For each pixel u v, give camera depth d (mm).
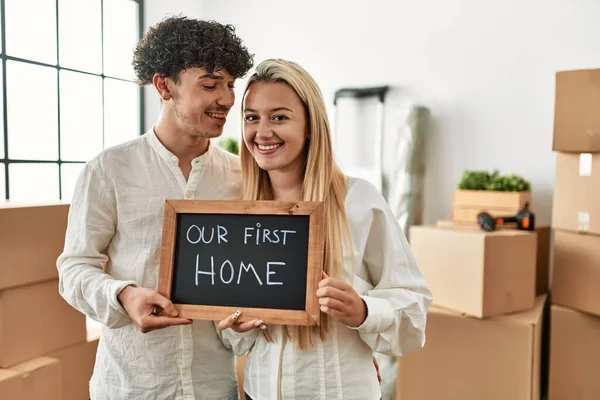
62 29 2916
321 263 1069
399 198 3094
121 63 3312
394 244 1210
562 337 2270
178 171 1307
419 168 3076
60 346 1793
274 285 1097
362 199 1215
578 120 2113
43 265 1692
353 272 1179
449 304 2279
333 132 3438
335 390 1152
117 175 1278
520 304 2266
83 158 3084
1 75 2584
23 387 1572
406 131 3092
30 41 2738
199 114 1223
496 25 2920
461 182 2768
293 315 1059
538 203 2842
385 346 1145
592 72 2068
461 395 2230
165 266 1151
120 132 3336
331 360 1154
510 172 2916
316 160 1187
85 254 1254
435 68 3107
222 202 1154
